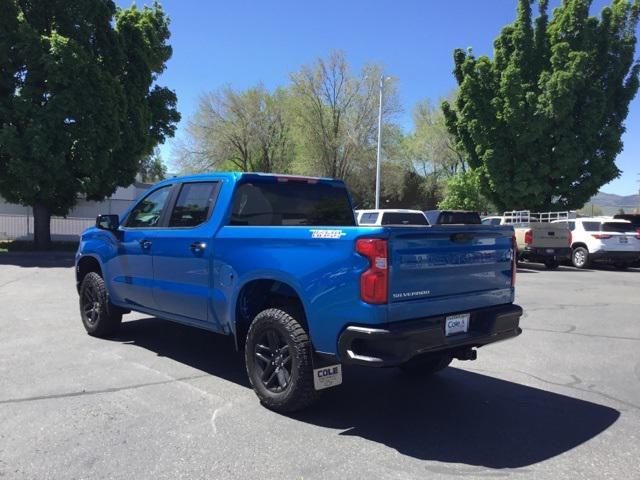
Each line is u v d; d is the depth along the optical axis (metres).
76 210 26.84
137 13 24.31
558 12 26.14
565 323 9.02
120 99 21.83
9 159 20.08
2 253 21.16
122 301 6.75
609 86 25.69
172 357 6.32
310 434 4.27
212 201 5.52
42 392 5.05
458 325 4.61
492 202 27.97
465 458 3.90
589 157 25.45
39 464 3.68
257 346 4.84
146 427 4.31
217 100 43.72
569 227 20.84
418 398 5.19
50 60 19.31
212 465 3.71
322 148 40.88
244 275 4.90
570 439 4.27
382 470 3.69
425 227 4.29
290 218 5.80
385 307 4.02
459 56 27.81
